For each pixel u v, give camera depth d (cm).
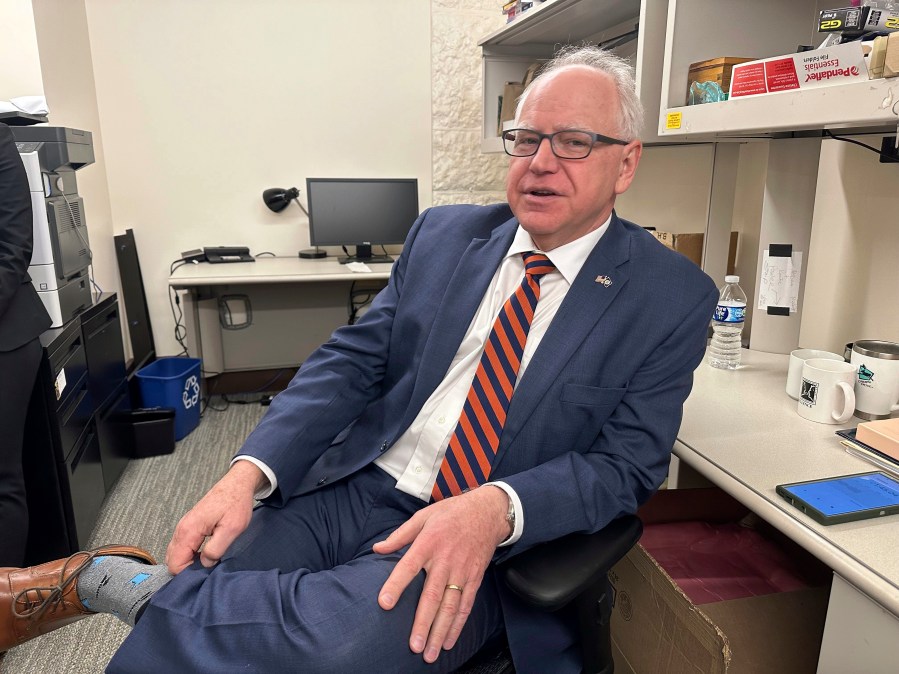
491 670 93
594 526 94
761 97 115
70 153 188
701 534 142
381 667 79
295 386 119
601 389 103
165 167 323
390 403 119
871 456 102
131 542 201
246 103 326
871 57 93
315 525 111
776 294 162
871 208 151
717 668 88
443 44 343
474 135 358
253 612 81
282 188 338
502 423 105
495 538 88
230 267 305
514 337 108
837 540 82
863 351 119
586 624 93
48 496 178
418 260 126
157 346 341
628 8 217
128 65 309
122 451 249
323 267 307
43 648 157
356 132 343
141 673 80
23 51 231
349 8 328
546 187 102
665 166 221
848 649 81
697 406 128
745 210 195
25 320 159
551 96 102
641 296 107
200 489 238
